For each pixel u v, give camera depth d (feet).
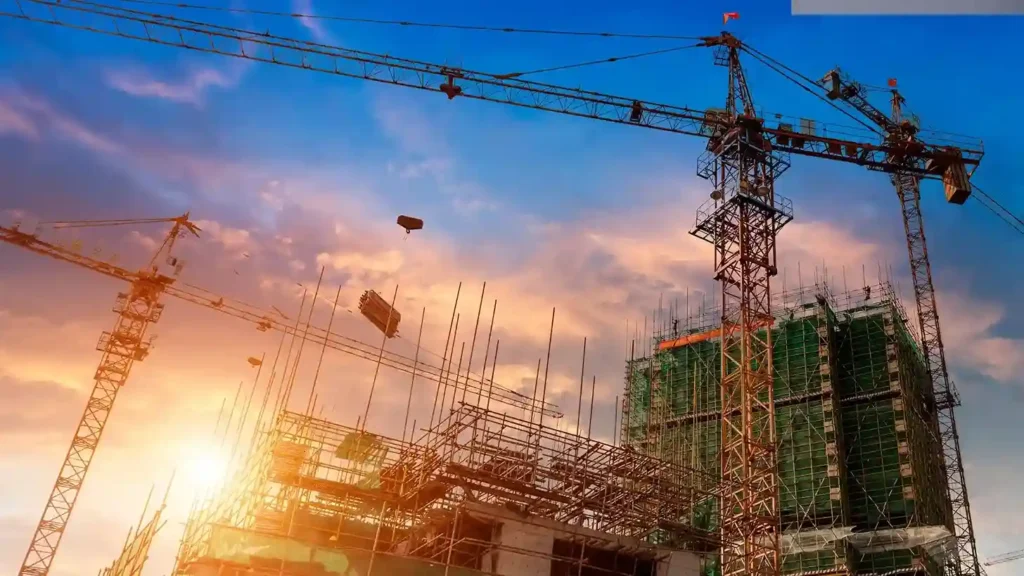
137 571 179.52
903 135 293.23
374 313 261.24
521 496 171.22
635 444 315.17
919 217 380.78
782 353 290.35
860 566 249.34
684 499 181.57
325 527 178.40
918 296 365.61
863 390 277.03
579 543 167.02
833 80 300.40
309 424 165.58
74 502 318.65
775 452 219.20
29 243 335.06
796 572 251.19
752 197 247.29
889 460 262.26
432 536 174.19
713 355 312.09
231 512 175.32
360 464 170.81
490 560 160.35
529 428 168.66
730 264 245.86
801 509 261.24
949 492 311.88
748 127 261.03
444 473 162.40
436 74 276.41
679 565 171.83
